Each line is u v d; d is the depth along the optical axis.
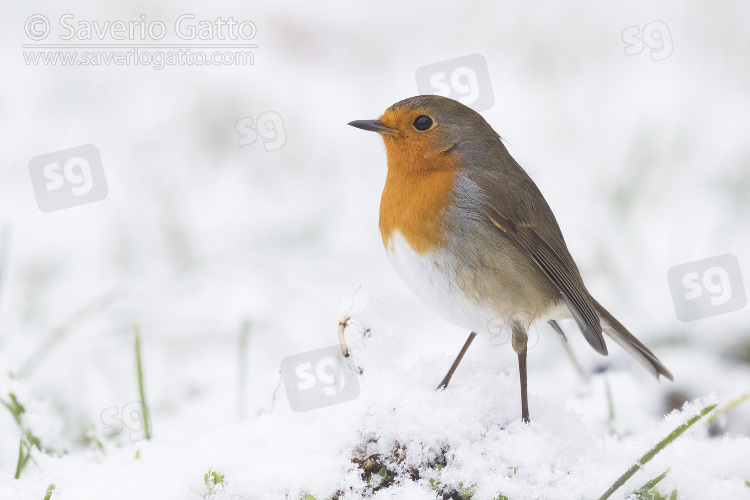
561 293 7.71
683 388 8.98
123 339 9.97
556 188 12.71
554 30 15.34
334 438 6.06
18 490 6.16
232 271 11.33
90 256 11.52
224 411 8.58
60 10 15.09
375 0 16.08
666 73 14.79
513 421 6.47
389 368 6.87
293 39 15.47
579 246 11.58
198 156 13.43
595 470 6.05
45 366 9.35
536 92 14.56
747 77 14.47
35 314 10.28
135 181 12.80
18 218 12.12
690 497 6.02
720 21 15.16
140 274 11.24
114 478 6.12
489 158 7.73
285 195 12.80
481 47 15.37
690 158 12.86
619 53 14.98
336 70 15.16
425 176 7.49
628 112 13.94
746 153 12.79
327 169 13.23
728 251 11.33
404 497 5.73
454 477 5.88
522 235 7.46
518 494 5.78
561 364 9.51
